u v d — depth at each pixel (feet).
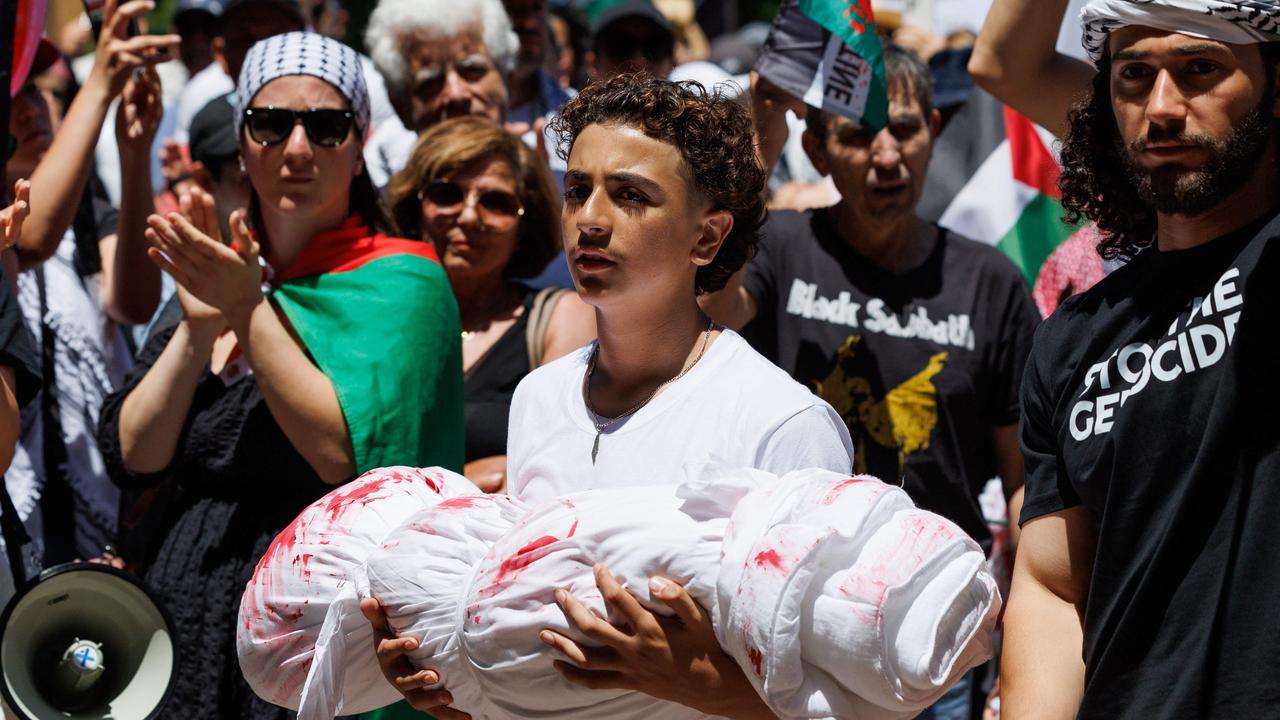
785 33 12.94
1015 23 10.96
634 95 8.14
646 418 8.21
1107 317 7.88
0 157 11.58
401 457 11.16
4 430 10.41
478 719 7.72
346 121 11.91
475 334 13.48
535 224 13.76
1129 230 8.61
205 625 11.00
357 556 8.04
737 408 8.03
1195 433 7.33
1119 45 7.75
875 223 13.42
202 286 10.98
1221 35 7.39
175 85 23.99
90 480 14.35
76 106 13.87
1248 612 7.01
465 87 16.26
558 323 13.32
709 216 8.26
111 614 10.35
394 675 7.68
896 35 21.99
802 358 13.42
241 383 11.55
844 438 8.22
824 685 6.88
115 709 10.16
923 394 13.21
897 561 6.93
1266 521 7.05
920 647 6.86
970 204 16.05
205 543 11.19
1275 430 7.13
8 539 11.05
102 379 14.71
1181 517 7.23
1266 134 7.52
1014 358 13.51
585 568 7.20
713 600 6.99
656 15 20.72
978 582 7.20
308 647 8.14
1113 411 7.65
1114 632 7.43
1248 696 6.94
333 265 11.82
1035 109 11.17
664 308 8.21
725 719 7.41
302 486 11.27
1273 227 7.38
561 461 8.46
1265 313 7.24
